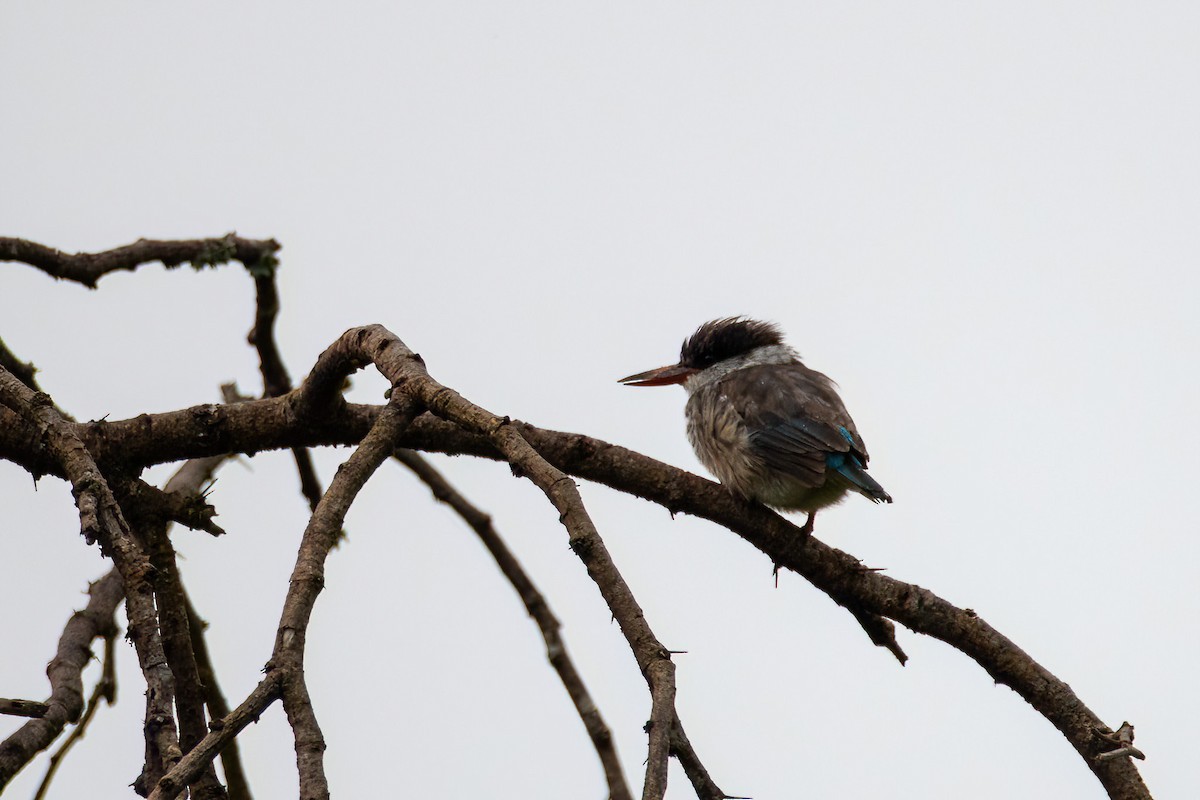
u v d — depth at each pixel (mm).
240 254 10820
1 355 10000
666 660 5215
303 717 5023
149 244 10586
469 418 6453
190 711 7801
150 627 5691
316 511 6164
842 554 8766
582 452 8562
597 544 5660
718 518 8773
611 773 9688
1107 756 7715
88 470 6195
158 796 4574
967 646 8453
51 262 10164
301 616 5527
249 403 8570
